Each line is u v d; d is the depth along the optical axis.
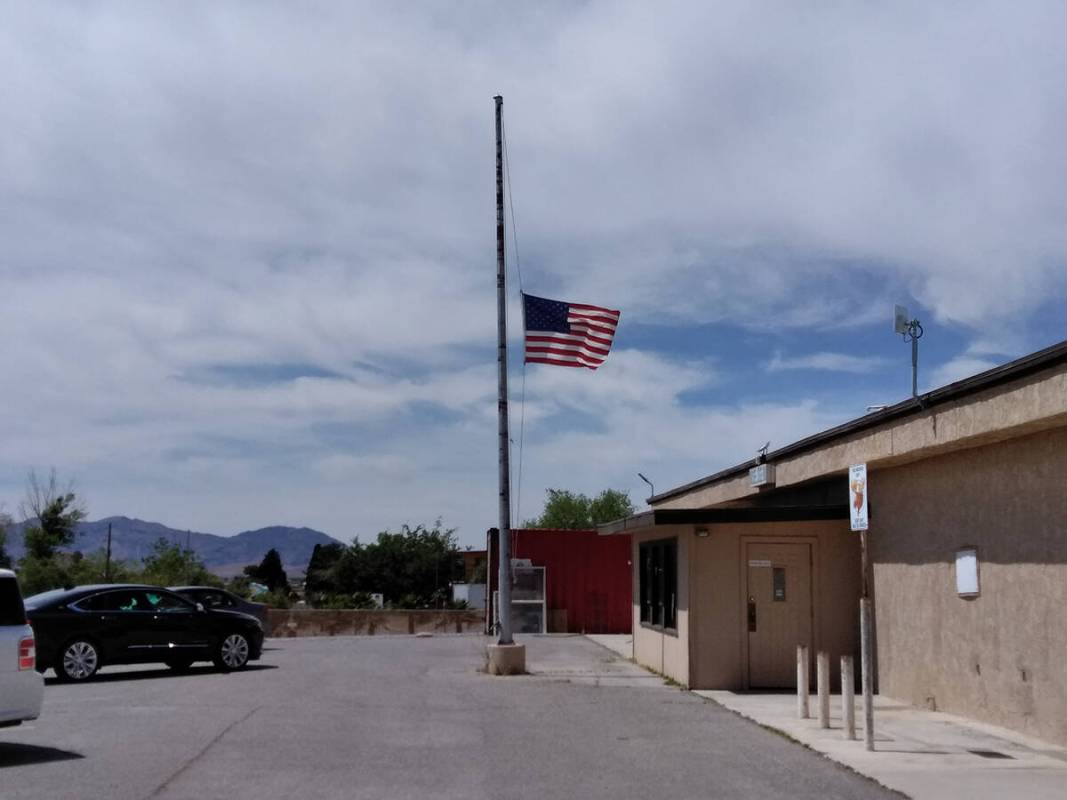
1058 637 12.32
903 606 16.42
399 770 10.39
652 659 21.22
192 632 19.77
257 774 10.06
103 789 9.27
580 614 34.34
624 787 9.80
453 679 19.08
